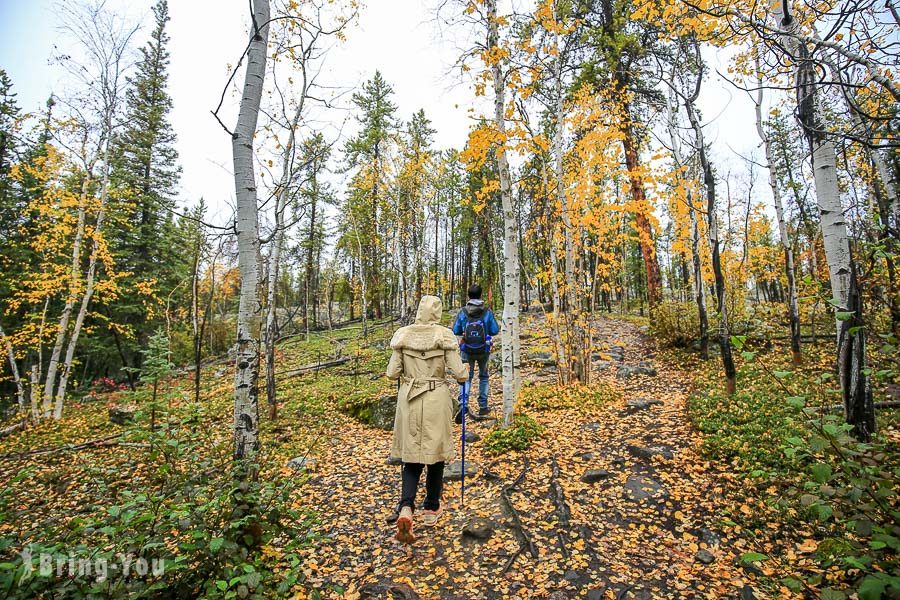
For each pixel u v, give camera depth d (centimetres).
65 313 1219
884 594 175
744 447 489
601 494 457
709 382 796
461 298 3378
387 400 845
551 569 344
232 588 247
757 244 1678
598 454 560
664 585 316
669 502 428
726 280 1242
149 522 256
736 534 363
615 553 359
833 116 443
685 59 763
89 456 423
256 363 378
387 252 2217
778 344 979
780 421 526
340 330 2744
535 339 1379
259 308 386
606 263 962
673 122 902
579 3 874
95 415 1135
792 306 820
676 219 1186
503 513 429
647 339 1398
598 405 763
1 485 586
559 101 850
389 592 329
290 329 2797
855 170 714
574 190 864
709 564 332
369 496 510
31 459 718
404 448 334
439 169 2128
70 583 206
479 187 2283
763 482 411
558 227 912
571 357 892
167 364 425
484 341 744
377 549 394
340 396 998
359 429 798
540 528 402
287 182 746
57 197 1220
